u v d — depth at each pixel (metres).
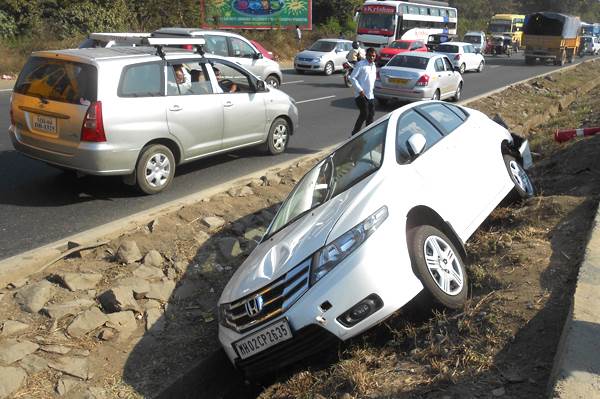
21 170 8.77
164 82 7.87
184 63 8.25
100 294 5.02
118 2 26.34
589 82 24.56
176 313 5.09
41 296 4.82
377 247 3.97
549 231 5.28
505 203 6.29
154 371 4.38
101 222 6.77
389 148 4.86
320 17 47.94
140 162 7.59
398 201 4.30
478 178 5.43
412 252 4.13
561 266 4.48
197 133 8.32
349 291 3.87
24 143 7.65
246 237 6.43
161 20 30.31
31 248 5.96
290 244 4.30
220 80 8.98
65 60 7.37
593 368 2.99
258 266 4.37
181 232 6.35
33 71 7.63
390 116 5.39
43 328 4.55
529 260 4.71
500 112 14.77
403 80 16.62
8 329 4.45
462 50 30.31
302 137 12.09
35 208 7.20
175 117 7.91
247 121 9.27
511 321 3.86
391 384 3.59
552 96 18.64
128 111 7.32
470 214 5.10
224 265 5.86
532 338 3.65
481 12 104.12
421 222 4.62
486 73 31.00
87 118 7.05
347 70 21.31
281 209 5.29
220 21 36.72
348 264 3.91
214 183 8.49
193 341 4.74
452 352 3.73
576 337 3.24
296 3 38.47
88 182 8.33
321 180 5.15
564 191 6.86
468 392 3.30
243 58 16.73
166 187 8.02
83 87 7.15
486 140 5.96
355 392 3.62
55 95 7.32
